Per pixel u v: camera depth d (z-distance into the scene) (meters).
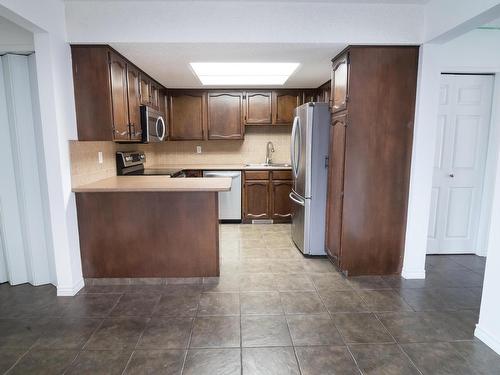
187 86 4.56
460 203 3.41
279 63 3.23
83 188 2.53
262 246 3.75
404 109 2.67
